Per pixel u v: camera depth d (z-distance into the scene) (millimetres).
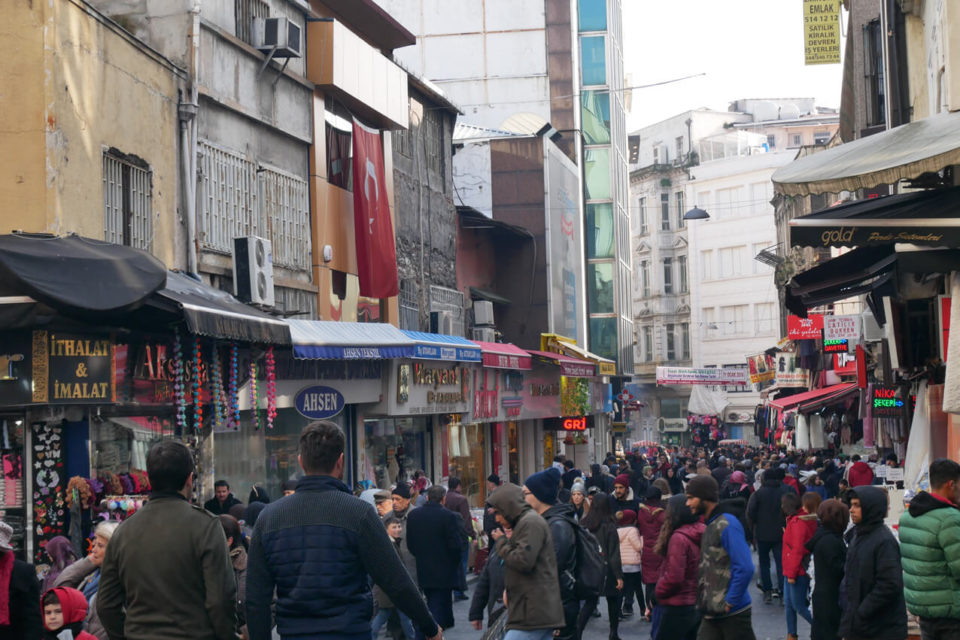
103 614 5434
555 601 7902
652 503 13742
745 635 8148
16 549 11320
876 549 7957
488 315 30844
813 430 44594
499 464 30688
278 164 18297
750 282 82250
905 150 9461
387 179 23156
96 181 12758
